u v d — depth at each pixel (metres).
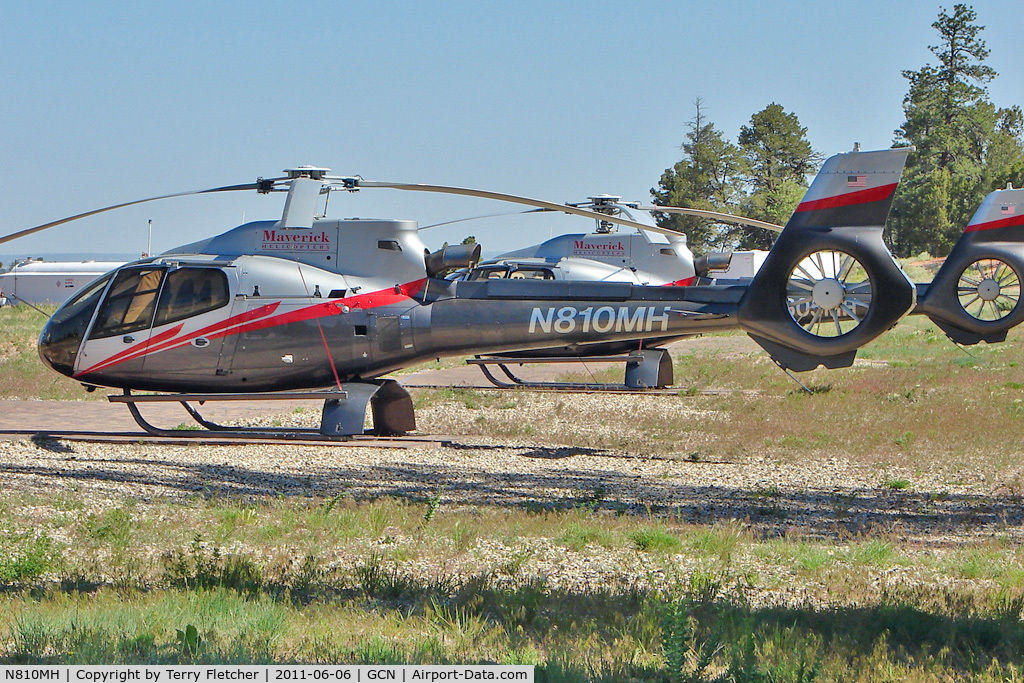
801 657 16.58
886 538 28.84
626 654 17.45
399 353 44.72
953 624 19.39
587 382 73.75
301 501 31.73
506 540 27.33
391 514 29.88
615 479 38.84
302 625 18.97
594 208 73.19
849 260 40.88
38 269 185.62
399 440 46.56
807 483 38.41
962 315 61.66
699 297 42.38
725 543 26.78
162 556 23.94
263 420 53.94
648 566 25.00
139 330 43.81
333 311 43.97
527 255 72.25
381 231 44.94
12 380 70.06
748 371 76.38
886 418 52.88
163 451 42.12
